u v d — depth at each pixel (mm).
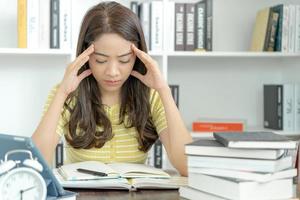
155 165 2533
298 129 2734
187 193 1196
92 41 1569
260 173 1076
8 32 2666
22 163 1043
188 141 1648
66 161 1976
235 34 2934
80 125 1729
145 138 1797
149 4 2516
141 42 1644
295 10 2691
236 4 2930
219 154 1118
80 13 2736
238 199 1056
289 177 1121
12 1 2664
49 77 2750
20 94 2715
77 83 1670
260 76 2984
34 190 1030
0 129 2695
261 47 2715
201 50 2586
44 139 1605
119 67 1576
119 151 1798
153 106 1806
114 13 1566
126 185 1296
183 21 2561
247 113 2979
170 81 2885
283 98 2707
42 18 2398
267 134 1203
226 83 2947
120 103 1801
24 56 2705
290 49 2695
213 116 2941
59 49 2406
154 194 1263
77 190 1307
